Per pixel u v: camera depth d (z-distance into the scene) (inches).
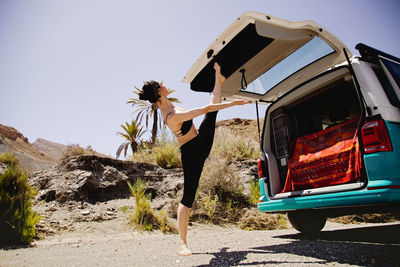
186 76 124.8
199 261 84.0
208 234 176.9
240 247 112.7
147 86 102.3
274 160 149.5
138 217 203.8
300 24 108.0
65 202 229.5
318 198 108.9
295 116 154.8
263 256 87.9
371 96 100.4
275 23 104.3
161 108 104.7
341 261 78.2
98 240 166.1
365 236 138.2
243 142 387.9
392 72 113.7
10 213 158.9
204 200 238.8
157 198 267.3
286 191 134.5
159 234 185.6
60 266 89.0
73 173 255.9
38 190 247.4
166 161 338.0
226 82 142.3
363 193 93.4
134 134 699.4
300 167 132.2
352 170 106.5
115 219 213.3
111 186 259.3
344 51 111.0
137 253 110.1
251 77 142.3
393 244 107.0
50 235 174.9
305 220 154.9
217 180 260.2
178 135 100.8
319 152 126.2
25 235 149.6
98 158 276.7
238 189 263.7
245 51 118.3
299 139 140.9
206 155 102.3
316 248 99.3
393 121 97.7
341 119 156.6
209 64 122.3
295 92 142.9
